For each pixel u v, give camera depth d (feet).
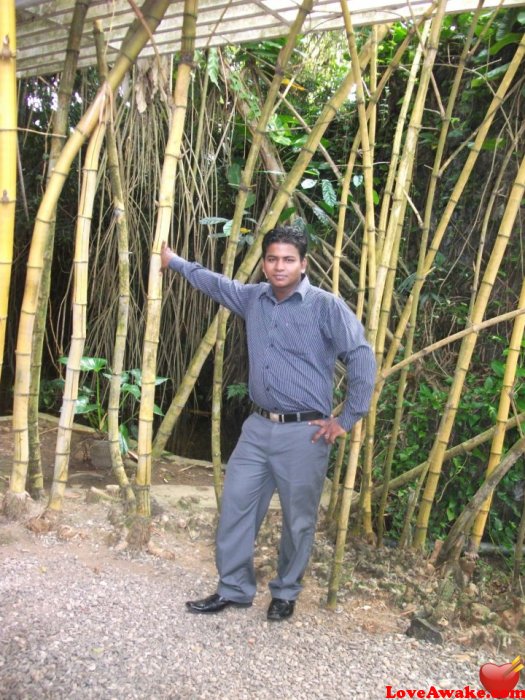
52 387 19.95
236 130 17.29
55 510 10.23
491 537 12.63
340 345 7.65
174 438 20.83
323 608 8.87
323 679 7.11
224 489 8.30
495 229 13.61
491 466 9.91
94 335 18.43
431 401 13.15
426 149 15.17
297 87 16.39
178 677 6.77
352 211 16.76
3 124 8.13
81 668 6.63
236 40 11.76
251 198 16.15
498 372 12.08
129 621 7.73
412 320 10.82
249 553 8.35
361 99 8.61
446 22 13.99
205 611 8.23
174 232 17.63
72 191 19.63
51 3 10.96
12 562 8.78
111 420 11.13
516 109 13.17
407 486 12.92
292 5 10.26
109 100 8.82
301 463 7.89
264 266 7.77
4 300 8.79
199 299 18.06
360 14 10.39
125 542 9.76
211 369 21.56
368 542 11.22
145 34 8.54
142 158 15.87
